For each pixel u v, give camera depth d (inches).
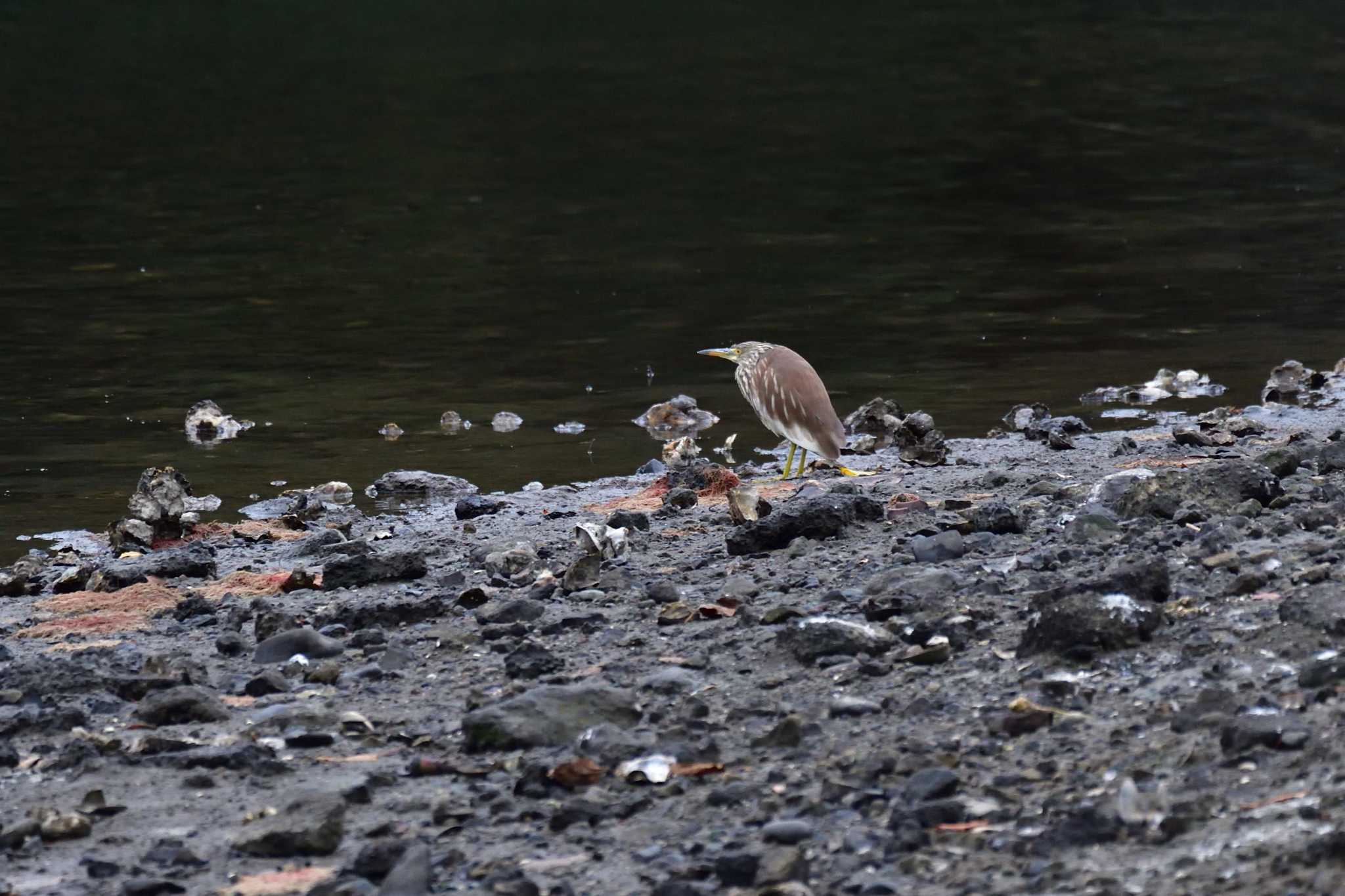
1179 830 220.8
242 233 1278.3
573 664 331.0
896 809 239.5
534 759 278.7
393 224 1311.5
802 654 314.5
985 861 222.7
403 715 312.2
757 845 236.2
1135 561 345.4
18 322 958.4
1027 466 554.3
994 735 265.7
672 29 2874.0
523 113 1966.0
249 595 431.8
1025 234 1236.5
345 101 2078.0
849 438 637.3
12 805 276.1
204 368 834.2
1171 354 817.5
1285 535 364.2
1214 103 1957.4
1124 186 1459.2
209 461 643.5
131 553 502.6
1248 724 241.8
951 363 814.5
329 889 233.3
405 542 497.0
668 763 268.8
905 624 324.8
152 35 2783.0
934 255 1154.0
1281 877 201.0
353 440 676.1
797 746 272.5
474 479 608.4
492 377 801.6
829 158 1641.2
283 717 308.7
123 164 1626.5
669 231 1272.1
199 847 254.2
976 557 382.0
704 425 693.3
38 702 333.7
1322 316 909.2
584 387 775.7
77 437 687.1
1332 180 1453.0
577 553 446.9
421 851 237.8
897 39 2691.9
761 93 2116.1
